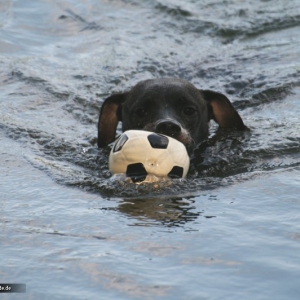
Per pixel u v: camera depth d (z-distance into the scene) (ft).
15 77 92.32
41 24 109.70
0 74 93.20
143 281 42.16
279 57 97.25
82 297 40.50
